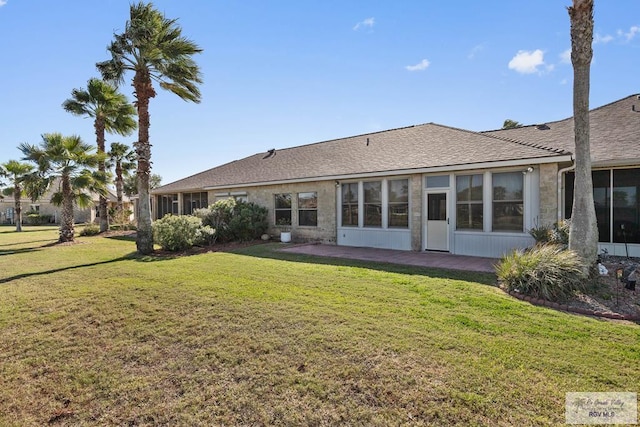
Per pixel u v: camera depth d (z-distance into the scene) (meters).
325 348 3.96
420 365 3.52
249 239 15.40
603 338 4.12
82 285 7.33
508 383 3.16
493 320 4.73
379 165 12.52
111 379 3.54
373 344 4.02
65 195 16.41
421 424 2.66
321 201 14.24
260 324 4.77
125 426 2.81
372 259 10.02
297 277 7.56
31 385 3.49
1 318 5.37
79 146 16.42
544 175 9.12
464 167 10.07
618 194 9.09
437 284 6.73
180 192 22.34
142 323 5.00
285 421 2.77
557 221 8.84
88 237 19.30
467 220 10.56
